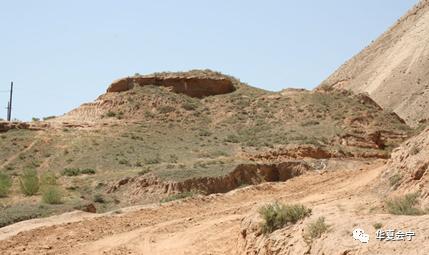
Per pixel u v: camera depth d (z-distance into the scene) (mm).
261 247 17266
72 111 88500
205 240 23266
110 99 86750
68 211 36844
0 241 25312
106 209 45250
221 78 90875
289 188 35469
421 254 11516
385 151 65625
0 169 64938
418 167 23672
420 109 120188
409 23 163125
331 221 15078
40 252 23391
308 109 78125
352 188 30625
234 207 30109
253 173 52250
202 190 48094
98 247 23906
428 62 134625
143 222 27953
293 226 16938
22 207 38375
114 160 64625
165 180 49219
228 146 69188
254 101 85250
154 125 79438
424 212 17234
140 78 90500
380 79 142500
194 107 85125
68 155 67875
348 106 77875
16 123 76688
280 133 71312
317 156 62125
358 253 12609
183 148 69375
